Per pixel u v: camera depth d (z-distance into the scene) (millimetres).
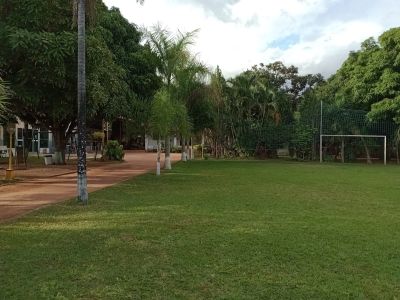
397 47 37312
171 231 8562
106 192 14336
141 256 6848
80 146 12070
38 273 6000
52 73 17844
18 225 9062
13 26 17750
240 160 38344
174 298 5168
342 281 5785
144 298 5164
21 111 22500
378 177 21625
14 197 13453
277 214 10562
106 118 27656
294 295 5297
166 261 6582
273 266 6387
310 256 6910
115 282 5676
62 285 5547
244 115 42656
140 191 14695
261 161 36719
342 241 7887
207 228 8852
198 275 5969
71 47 17531
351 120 39500
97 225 9094
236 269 6230
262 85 42094
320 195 14258
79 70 12078
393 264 6531
